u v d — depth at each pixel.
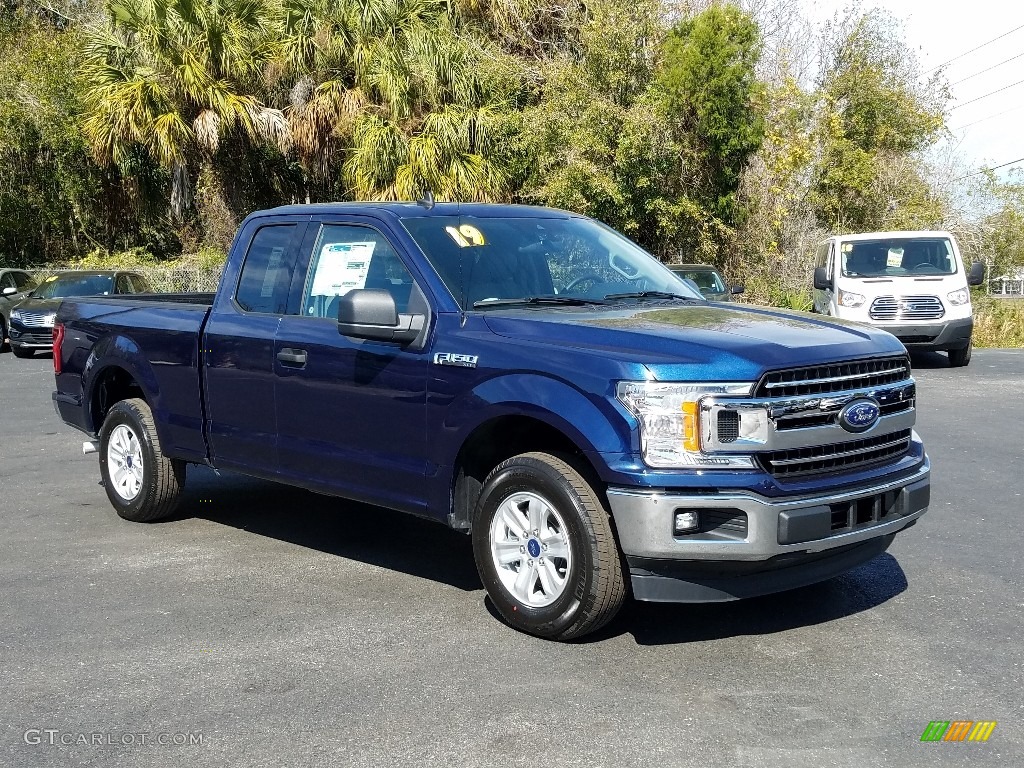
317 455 5.78
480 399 4.93
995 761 3.62
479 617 5.17
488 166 22.20
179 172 25.52
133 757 3.71
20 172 29.89
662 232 24.03
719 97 22.81
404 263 5.50
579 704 4.11
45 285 20.55
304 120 22.98
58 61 29.59
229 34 22.95
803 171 26.38
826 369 4.65
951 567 5.96
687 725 3.91
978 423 11.01
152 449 6.87
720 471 4.41
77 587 5.70
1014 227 29.77
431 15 23.70
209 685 4.35
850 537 4.62
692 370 4.43
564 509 4.63
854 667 4.49
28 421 11.85
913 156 29.91
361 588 5.66
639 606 5.32
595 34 23.42
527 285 5.58
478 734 3.85
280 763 3.65
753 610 5.25
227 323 6.31
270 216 6.37
